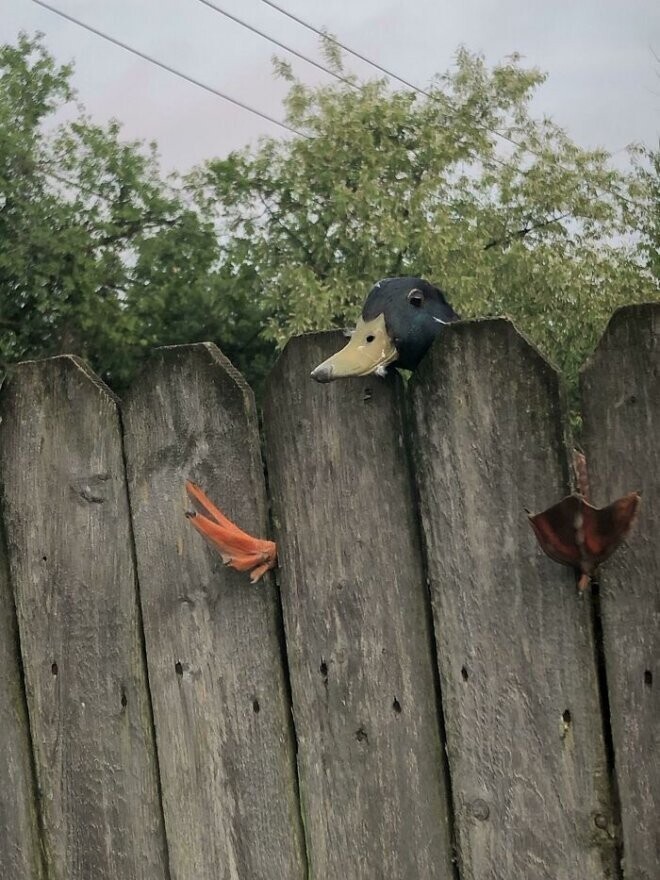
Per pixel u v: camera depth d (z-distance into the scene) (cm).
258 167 1736
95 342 1734
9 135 1602
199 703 220
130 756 229
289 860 212
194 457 217
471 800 192
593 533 171
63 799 238
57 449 234
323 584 205
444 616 193
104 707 232
